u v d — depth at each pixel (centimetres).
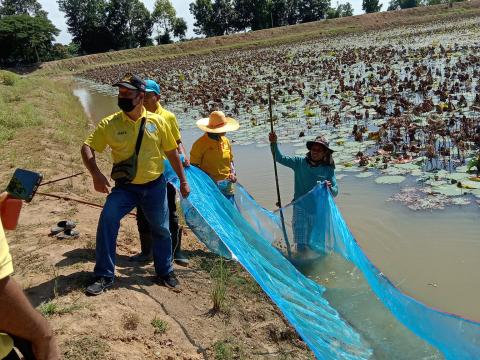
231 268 588
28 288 445
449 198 798
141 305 443
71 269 480
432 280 589
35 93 2422
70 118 1828
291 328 476
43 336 200
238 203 683
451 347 421
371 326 473
